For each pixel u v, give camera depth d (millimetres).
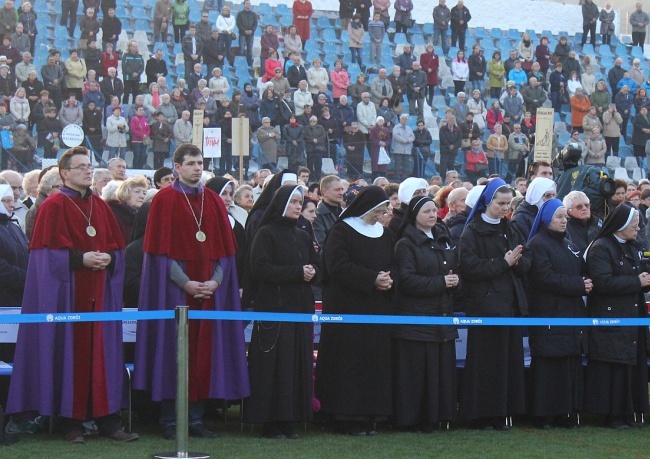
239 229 17359
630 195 26703
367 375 15266
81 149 14570
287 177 16625
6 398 15820
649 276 16766
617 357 16547
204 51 46188
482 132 45812
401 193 17266
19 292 15945
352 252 15430
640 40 59938
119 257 14883
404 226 16047
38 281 14188
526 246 16625
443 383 15727
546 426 16500
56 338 14133
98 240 14531
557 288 16312
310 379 15164
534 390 16453
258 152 38906
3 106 35188
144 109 38375
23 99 37469
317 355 15750
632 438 15805
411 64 46750
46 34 48281
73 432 14398
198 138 32281
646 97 49812
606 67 58281
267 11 55219
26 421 14867
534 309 16625
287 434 15109
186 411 13406
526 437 15633
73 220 14398
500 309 15961
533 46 59219
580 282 16359
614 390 16656
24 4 44406
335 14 56625
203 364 14750
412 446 14594
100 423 14852
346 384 15258
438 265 15734
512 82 47281
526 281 16844
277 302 15102
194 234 14914
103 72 42750
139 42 49656
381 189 15602
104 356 14227
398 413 15531
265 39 48094
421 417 15719
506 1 61406
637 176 46000
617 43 60031
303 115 38688
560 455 14258
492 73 50594
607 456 14305
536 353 16359
